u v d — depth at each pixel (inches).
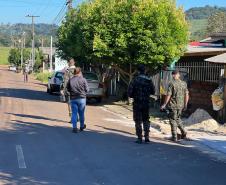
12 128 604.4
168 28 969.5
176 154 465.1
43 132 575.8
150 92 525.7
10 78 2849.4
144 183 341.4
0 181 336.5
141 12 961.5
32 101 1100.5
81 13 1206.9
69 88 588.7
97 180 345.4
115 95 1344.7
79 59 1278.3
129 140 543.8
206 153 482.0
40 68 4205.2
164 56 967.0
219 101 729.0
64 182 336.8
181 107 553.0
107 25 989.8
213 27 2790.4
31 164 393.4
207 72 842.8
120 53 991.0
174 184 343.0
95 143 508.1
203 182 353.1
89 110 931.3
